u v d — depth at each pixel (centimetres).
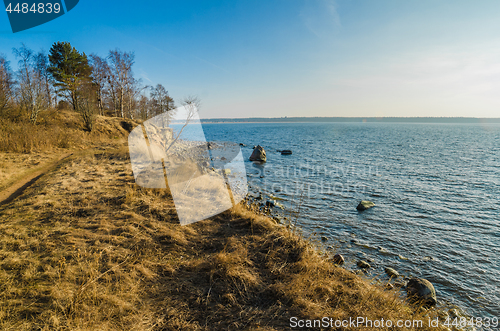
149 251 485
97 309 318
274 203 1129
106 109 4384
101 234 538
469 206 1204
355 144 4534
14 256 426
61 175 996
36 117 2141
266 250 521
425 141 5431
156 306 344
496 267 691
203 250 514
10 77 3055
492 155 3164
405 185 1584
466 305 545
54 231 534
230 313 343
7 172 998
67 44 3244
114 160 1346
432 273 654
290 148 3734
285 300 375
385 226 943
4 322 288
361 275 611
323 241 804
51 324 293
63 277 381
